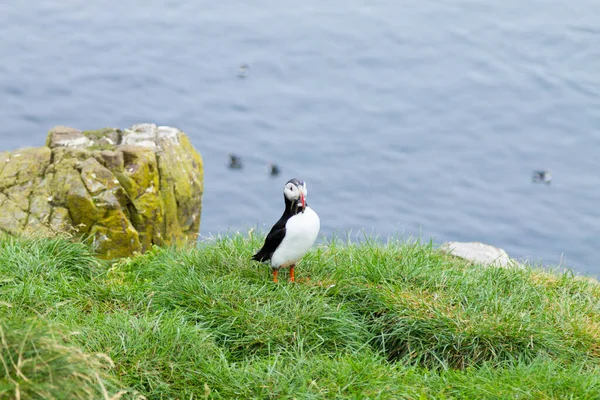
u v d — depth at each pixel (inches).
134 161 452.4
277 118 999.6
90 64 1122.0
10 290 316.2
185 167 489.7
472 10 1259.8
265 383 274.1
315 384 269.7
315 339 309.9
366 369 282.8
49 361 234.2
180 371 281.3
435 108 1016.2
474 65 1109.1
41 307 312.7
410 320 318.3
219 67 1118.4
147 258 393.4
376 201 842.8
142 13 1275.8
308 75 1100.5
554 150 932.6
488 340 309.0
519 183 875.4
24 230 403.9
